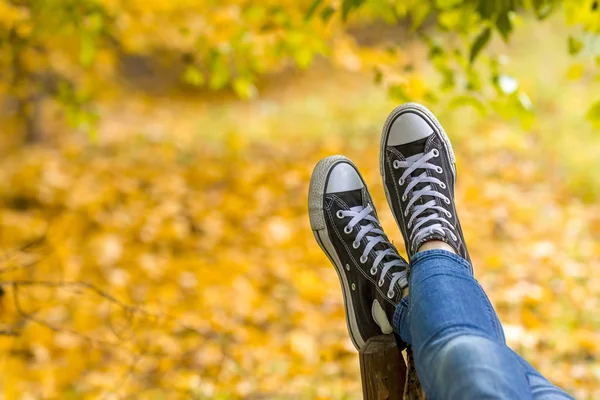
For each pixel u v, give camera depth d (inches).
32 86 131.9
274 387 106.5
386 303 78.8
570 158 183.8
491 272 128.6
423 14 99.1
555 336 111.3
